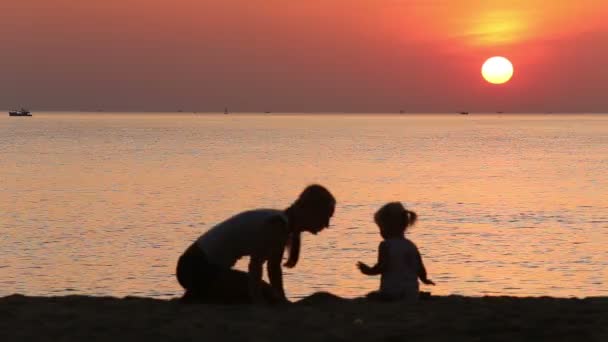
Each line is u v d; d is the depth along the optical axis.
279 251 7.61
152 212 43.16
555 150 114.19
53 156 94.25
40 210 43.62
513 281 24.58
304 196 7.61
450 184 60.28
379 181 62.69
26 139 144.38
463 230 36.16
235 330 6.62
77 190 55.03
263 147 119.38
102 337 6.44
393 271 8.34
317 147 120.12
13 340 6.36
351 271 25.81
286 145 126.69
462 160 90.19
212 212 43.41
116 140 142.62
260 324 6.81
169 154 99.88
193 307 7.50
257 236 7.60
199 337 6.43
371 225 37.25
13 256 29.00
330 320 6.97
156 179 63.97
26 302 7.77
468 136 176.38
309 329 6.68
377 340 6.41
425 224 38.25
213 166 78.62
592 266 27.23
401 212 8.52
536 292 22.88
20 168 75.06
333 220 38.97
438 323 6.88
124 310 7.38
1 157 91.75
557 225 38.00
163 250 30.66
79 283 24.19
